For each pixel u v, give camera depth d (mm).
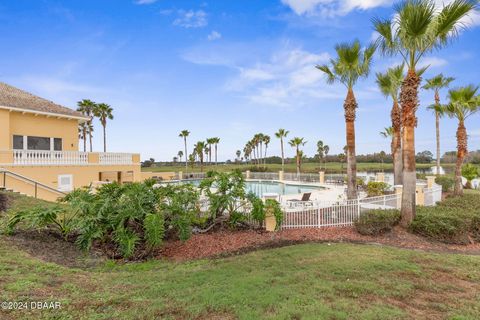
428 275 5977
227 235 9695
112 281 5199
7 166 15195
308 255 7203
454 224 9750
